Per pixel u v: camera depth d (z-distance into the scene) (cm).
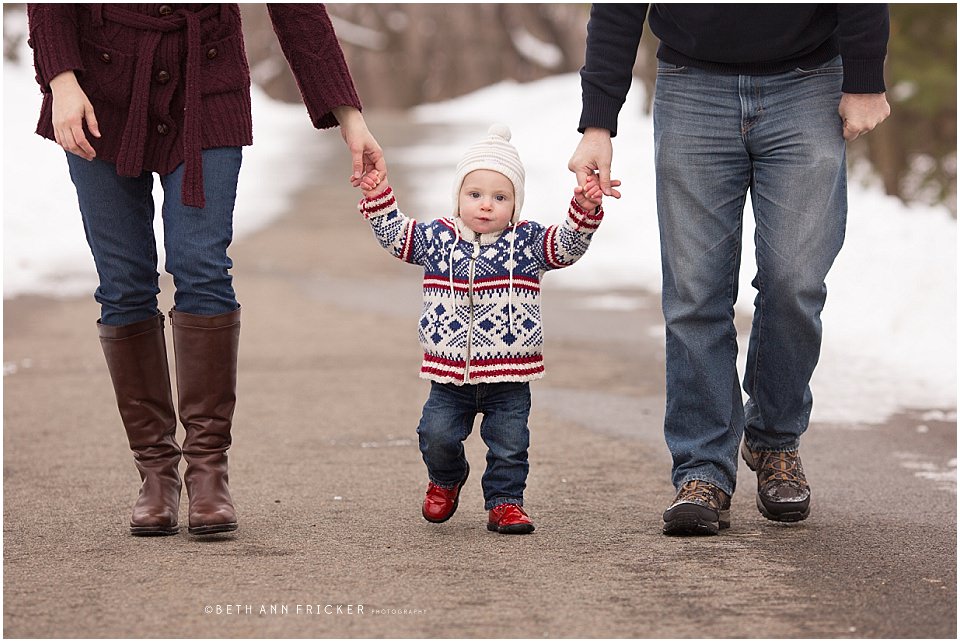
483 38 11512
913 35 2905
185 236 745
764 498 782
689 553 704
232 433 1084
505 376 755
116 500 847
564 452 1000
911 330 1501
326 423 1126
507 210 763
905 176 3291
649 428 1098
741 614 592
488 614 591
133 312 771
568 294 1995
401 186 3866
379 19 11431
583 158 762
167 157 747
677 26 761
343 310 1873
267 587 634
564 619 584
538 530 761
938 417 1131
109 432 1090
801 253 752
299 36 777
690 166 768
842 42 737
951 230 1762
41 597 617
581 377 1344
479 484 908
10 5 5550
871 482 897
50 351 1534
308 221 3250
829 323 1597
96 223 757
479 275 759
